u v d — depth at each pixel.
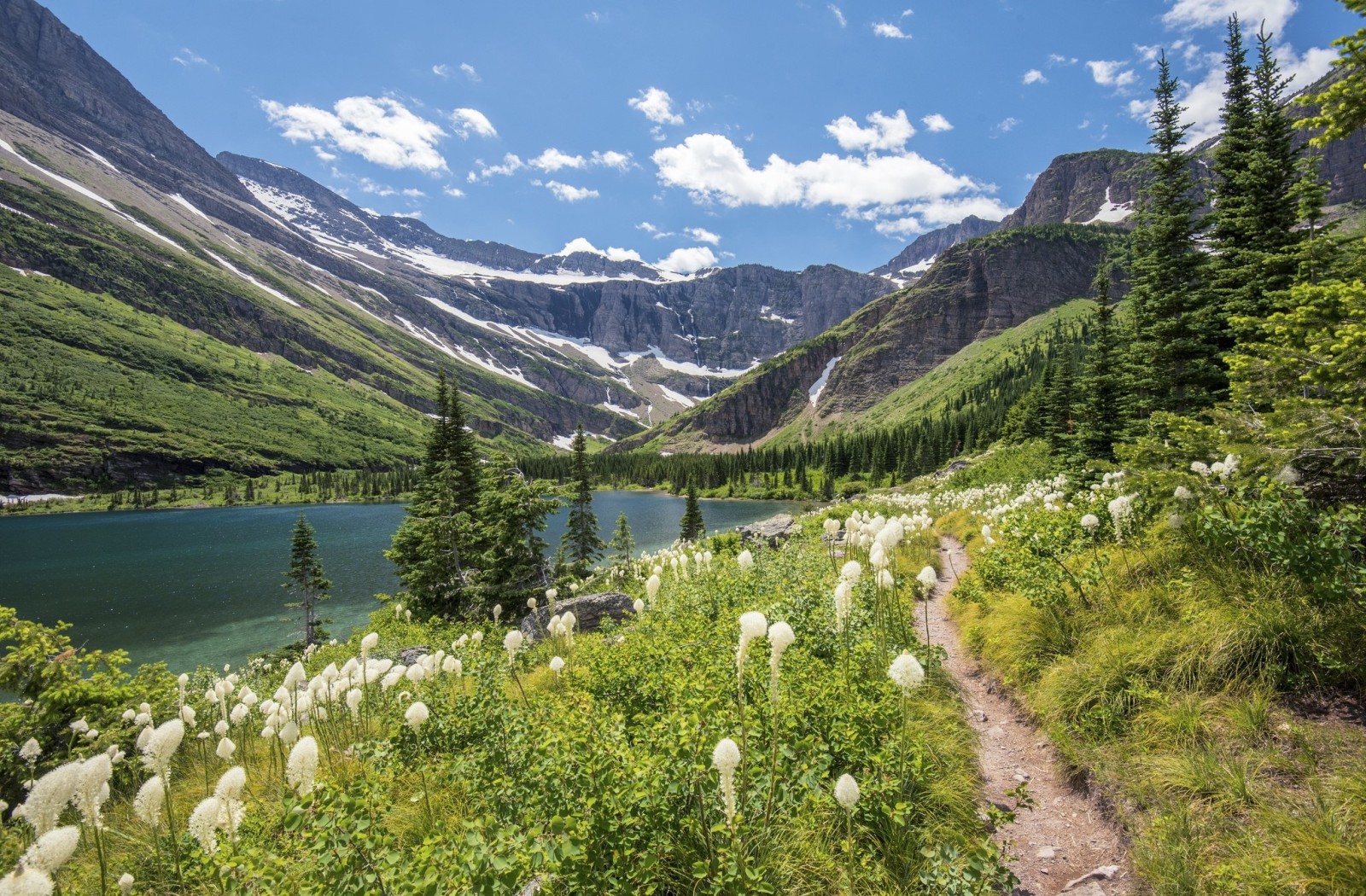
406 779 5.70
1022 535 8.52
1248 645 4.85
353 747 5.53
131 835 5.92
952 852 3.49
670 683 5.68
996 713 6.38
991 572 9.11
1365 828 3.32
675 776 3.69
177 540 68.12
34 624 7.89
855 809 3.77
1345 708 4.30
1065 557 7.96
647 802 3.54
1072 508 9.53
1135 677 5.23
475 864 3.17
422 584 22.83
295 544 27.06
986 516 15.67
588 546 28.69
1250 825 3.67
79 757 7.35
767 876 3.39
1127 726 4.95
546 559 22.09
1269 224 13.76
